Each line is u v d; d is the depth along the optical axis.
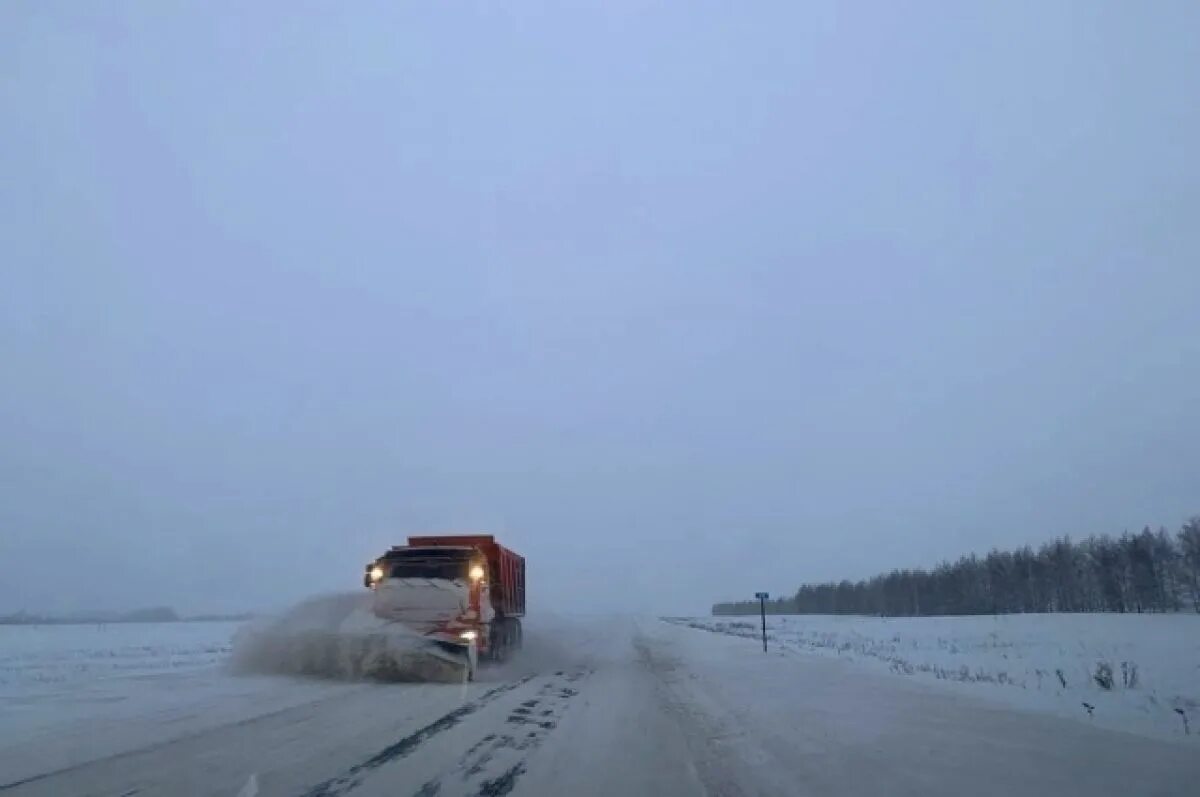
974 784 9.70
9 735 12.48
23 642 47.94
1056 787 9.54
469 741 12.36
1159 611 77.00
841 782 9.83
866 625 71.94
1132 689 19.94
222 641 48.22
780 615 144.62
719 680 22.83
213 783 9.43
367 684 20.64
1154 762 10.96
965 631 52.25
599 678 23.22
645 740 12.77
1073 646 35.72
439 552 22.98
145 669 25.06
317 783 9.47
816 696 18.89
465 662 21.92
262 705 16.03
